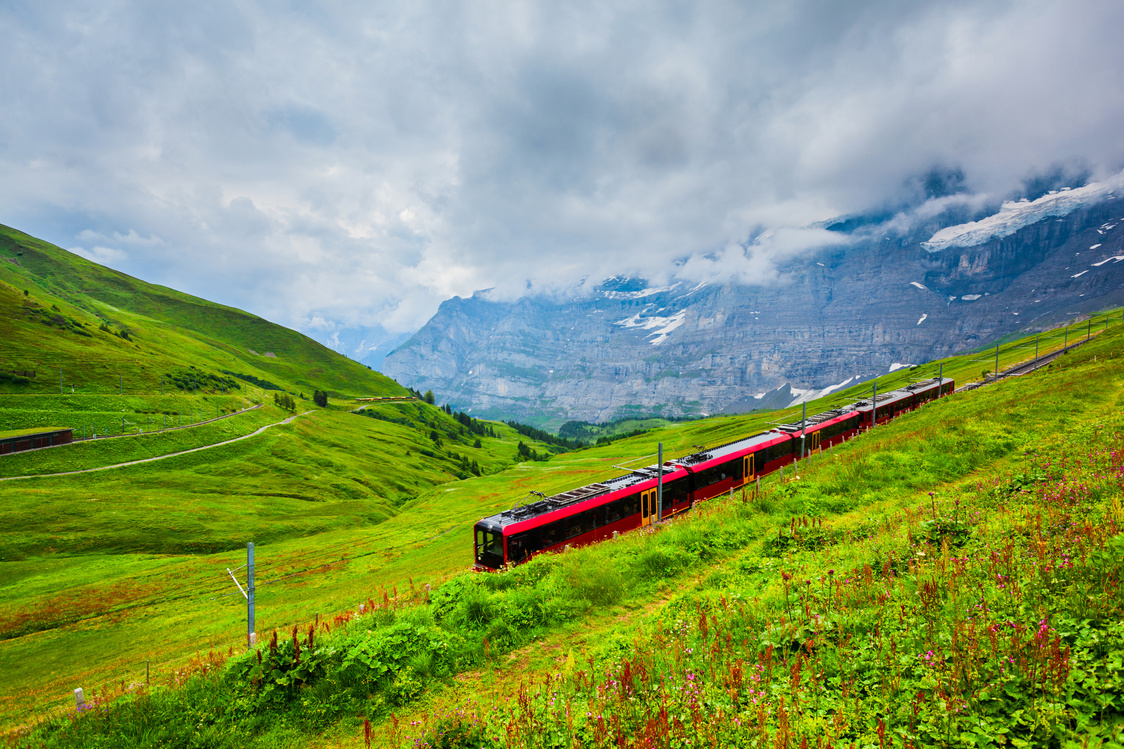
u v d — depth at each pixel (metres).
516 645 14.31
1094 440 22.17
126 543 96.69
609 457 174.88
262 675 13.04
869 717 7.06
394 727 10.61
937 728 6.41
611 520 37.69
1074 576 8.73
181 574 81.12
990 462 25.77
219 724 11.73
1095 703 6.00
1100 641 6.90
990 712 6.45
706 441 154.25
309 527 118.31
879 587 11.38
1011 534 12.31
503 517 34.47
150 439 152.38
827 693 7.85
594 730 8.06
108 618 64.94
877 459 28.42
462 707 10.88
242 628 50.84
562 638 14.46
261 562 86.62
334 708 11.97
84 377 183.25
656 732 7.46
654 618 14.02
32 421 144.75
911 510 18.58
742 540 20.23
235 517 116.38
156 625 60.88
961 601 9.37
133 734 11.66
